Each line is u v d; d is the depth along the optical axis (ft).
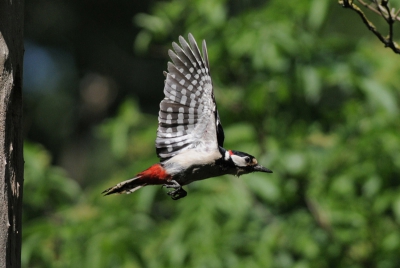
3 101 24.30
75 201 45.21
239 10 52.85
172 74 27.27
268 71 43.24
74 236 40.52
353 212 41.57
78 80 81.35
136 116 45.29
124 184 27.35
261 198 43.68
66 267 40.32
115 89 80.33
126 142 45.50
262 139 42.60
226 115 44.04
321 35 45.91
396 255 41.45
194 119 27.50
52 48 80.33
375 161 41.01
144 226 42.16
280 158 41.45
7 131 24.36
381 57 43.86
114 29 78.48
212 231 40.34
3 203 23.97
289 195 42.68
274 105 43.78
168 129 27.55
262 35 41.60
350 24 62.34
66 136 81.15
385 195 40.42
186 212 40.73
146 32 47.16
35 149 43.98
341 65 42.39
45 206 44.57
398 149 40.86
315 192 42.27
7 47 24.56
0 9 24.56
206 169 27.78
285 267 41.14
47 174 43.39
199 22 44.70
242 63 44.34
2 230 23.88
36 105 81.00
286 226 41.68
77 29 78.69
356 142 41.75
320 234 41.88
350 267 41.37
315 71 41.68
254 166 29.91
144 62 79.30
